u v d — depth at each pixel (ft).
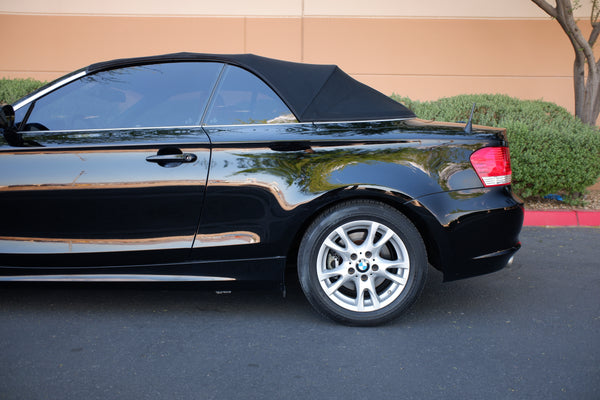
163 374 9.62
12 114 11.63
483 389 9.18
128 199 11.43
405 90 30.30
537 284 14.47
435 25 29.96
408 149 11.45
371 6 29.89
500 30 29.86
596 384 9.34
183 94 12.02
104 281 11.66
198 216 11.45
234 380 9.45
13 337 11.05
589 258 16.79
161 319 12.08
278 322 11.96
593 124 24.84
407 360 10.21
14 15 29.40
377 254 11.41
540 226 21.01
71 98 12.17
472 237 11.46
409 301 11.46
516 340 11.09
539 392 9.08
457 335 11.32
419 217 11.30
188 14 29.71
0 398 8.75
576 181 21.36
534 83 30.04
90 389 9.09
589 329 11.62
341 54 30.09
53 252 11.66
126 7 29.55
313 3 29.86
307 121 11.69
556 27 29.68
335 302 11.50
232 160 11.42
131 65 12.36
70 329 11.48
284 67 12.35
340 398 8.89
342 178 11.23
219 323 11.89
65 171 11.51
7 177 11.58
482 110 24.27
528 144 21.24
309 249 11.38
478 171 11.57
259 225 11.42
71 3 29.43
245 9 29.78
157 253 11.55
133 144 11.54
